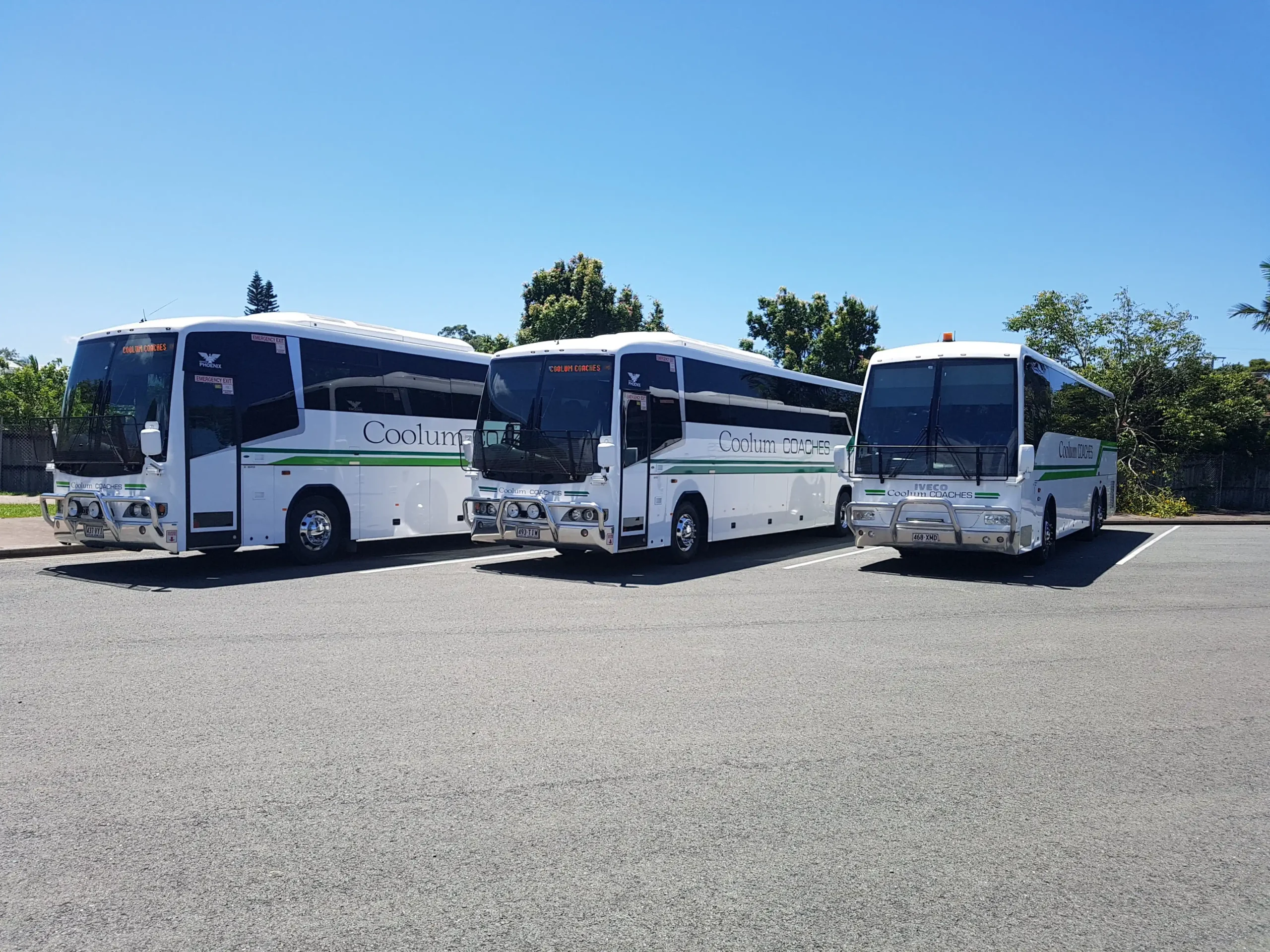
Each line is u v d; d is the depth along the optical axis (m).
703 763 5.22
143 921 3.44
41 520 18.12
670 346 13.99
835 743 5.64
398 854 4.01
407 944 3.30
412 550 15.77
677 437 14.00
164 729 5.66
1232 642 8.97
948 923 3.54
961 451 12.77
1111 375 29.00
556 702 6.39
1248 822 4.57
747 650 8.17
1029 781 5.06
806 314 42.50
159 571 12.73
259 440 12.67
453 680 6.92
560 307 41.56
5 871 3.82
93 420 12.22
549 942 3.33
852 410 20.16
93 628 8.67
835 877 3.89
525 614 9.66
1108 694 6.95
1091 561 15.57
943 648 8.47
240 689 6.59
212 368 12.19
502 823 4.35
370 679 6.91
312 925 3.42
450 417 15.67
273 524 12.89
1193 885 3.90
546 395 13.05
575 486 12.65
